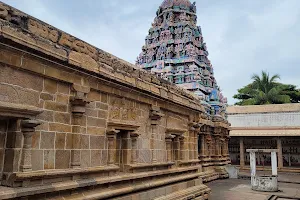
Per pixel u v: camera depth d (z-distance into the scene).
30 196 5.48
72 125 6.80
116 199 7.83
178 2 29.72
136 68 9.48
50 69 6.15
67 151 6.61
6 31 5.05
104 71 7.57
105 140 7.88
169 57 26.75
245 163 36.12
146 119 10.10
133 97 9.10
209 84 27.66
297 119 34.34
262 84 46.03
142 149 9.70
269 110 35.84
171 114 12.16
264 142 35.41
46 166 6.05
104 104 7.93
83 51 7.05
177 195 11.05
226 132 26.84
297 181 22.84
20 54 5.45
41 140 5.99
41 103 6.04
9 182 5.30
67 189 6.22
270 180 17.25
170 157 11.47
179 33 27.81
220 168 24.05
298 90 45.19
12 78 5.43
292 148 34.22
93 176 7.24
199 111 14.72
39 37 5.80
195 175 13.55
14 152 5.40
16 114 5.32
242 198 14.76
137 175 8.83
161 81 11.34
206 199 13.80
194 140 14.52
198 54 27.97
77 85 6.82
